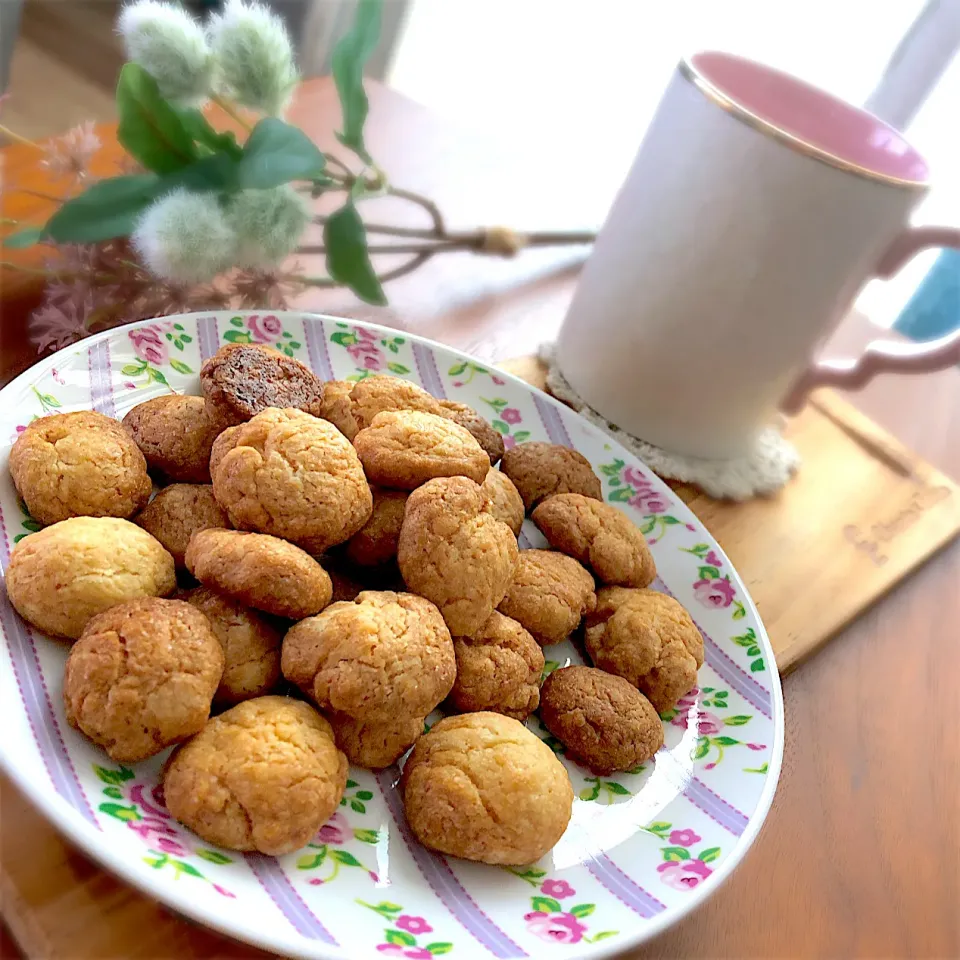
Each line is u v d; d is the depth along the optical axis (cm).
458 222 41
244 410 24
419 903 20
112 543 21
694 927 22
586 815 23
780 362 31
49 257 30
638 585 28
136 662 19
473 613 23
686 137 28
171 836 18
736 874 23
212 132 28
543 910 20
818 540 33
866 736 28
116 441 24
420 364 32
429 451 25
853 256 28
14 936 18
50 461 22
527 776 21
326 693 21
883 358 34
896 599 33
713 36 53
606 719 23
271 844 19
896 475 38
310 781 19
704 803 23
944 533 35
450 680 22
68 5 50
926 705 29
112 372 26
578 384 34
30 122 43
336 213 31
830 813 26
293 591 21
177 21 27
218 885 18
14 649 20
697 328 30
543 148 52
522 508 28
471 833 20
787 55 53
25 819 19
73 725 19
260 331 30
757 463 35
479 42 58
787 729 27
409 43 56
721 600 28
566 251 43
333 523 23
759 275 29
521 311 39
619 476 31
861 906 24
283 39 28
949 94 51
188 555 22
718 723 26
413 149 46
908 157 30
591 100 57
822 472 37
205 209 26
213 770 19
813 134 32
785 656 29
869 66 52
